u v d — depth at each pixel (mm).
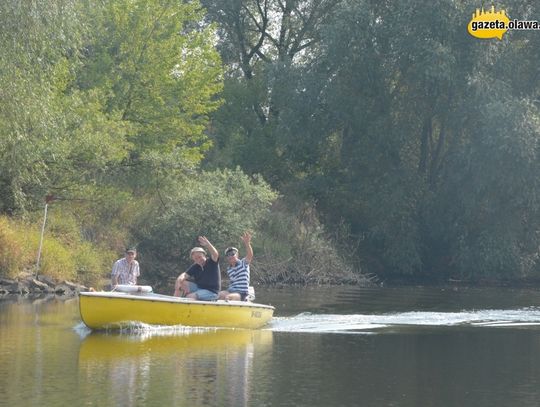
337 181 63344
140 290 27453
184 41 57062
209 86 58469
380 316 32281
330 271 54500
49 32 35125
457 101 58938
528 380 19406
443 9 57125
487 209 57438
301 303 37906
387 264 60562
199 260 28609
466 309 35781
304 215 59719
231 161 67375
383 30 59406
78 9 38406
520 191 56531
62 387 17578
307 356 22250
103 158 44688
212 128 71750
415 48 57312
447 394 17828
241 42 74562
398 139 59938
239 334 26562
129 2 55594
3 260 38844
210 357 21656
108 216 49094
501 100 56750
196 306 27125
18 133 35000
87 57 54812
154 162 50750
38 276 39469
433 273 61000
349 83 61188
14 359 20750
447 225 60250
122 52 55438
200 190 49812
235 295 29188
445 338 26266
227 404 16406
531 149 55344
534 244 58750
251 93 71438
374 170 61344
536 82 59781
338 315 32531
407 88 60781
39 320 28219
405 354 22922
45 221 41812
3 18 33781
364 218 62562
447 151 60719
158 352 22250
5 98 34688
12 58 34281
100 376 18766
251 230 50531
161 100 55750
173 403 16359
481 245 57000
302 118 62750
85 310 25547
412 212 60250
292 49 73000
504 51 58625
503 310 35375
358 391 17938
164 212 50531
